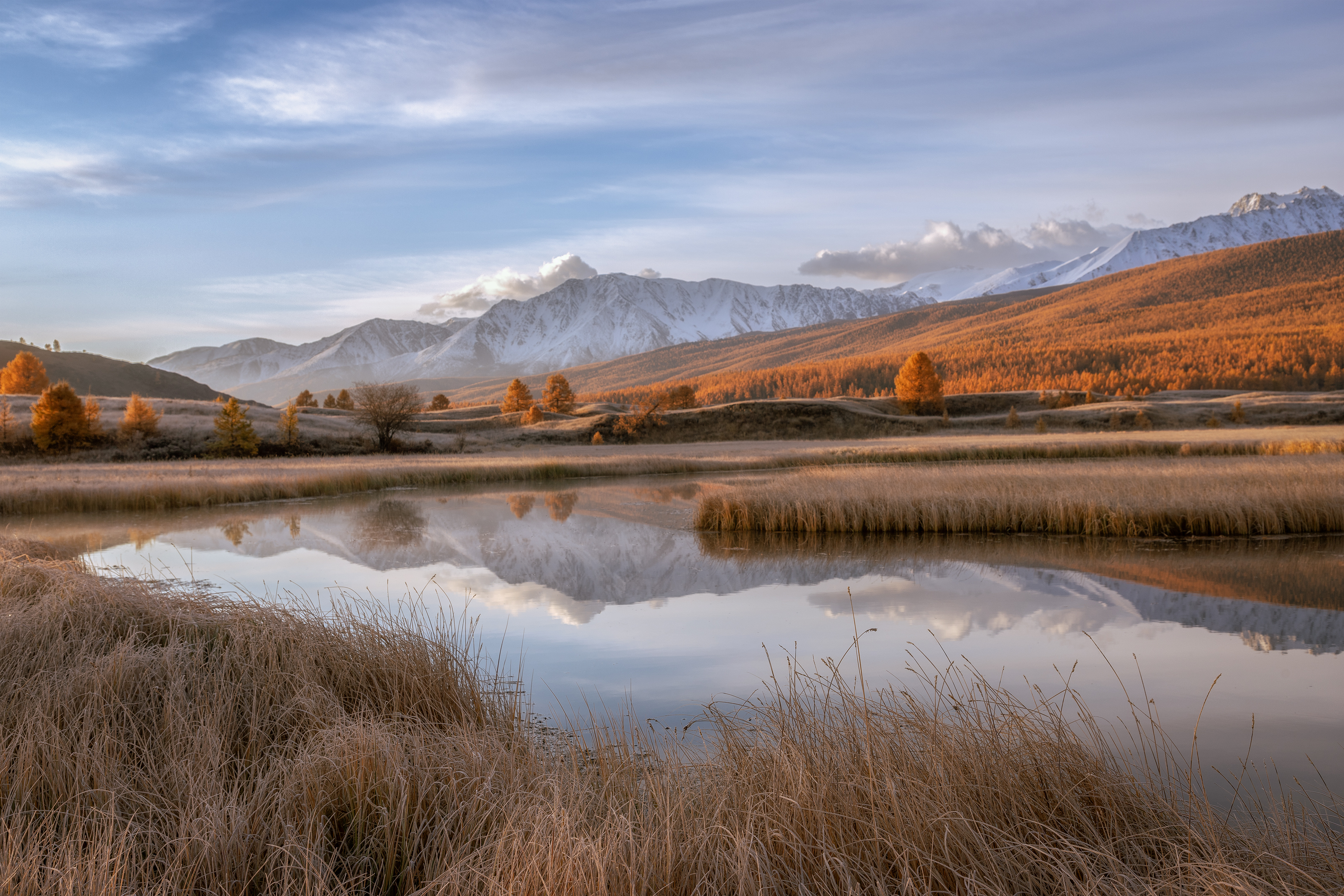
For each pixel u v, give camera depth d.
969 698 5.70
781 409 87.94
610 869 3.22
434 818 3.89
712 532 18.31
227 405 54.31
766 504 18.27
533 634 9.42
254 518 22.62
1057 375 199.00
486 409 108.50
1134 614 9.91
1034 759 4.03
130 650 5.68
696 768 4.67
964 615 10.02
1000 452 42.34
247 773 4.33
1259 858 3.40
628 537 17.84
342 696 5.57
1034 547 15.00
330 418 75.50
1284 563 12.81
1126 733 5.93
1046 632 9.14
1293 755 5.47
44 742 4.09
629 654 8.52
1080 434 67.81
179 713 4.64
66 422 50.78
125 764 4.27
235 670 5.64
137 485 26.06
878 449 47.12
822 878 3.30
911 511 17.25
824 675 7.58
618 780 4.40
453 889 3.20
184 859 3.40
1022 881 3.31
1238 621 9.52
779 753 4.20
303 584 12.62
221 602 7.47
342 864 3.60
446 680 5.96
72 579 7.80
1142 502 16.36
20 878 3.12
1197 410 87.31
